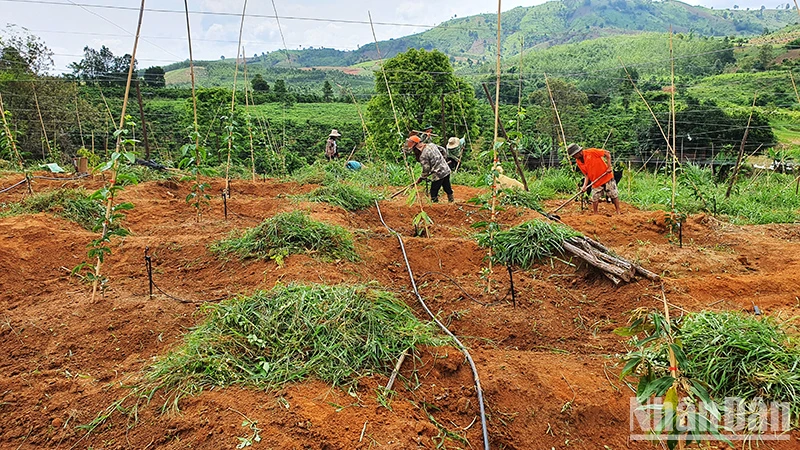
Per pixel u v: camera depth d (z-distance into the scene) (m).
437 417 3.14
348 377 3.21
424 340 3.63
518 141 5.64
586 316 4.83
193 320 4.06
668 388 2.36
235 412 2.82
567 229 6.00
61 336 3.87
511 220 7.87
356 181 11.89
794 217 9.33
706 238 7.27
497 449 3.06
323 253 5.25
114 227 6.52
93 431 2.89
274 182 10.86
